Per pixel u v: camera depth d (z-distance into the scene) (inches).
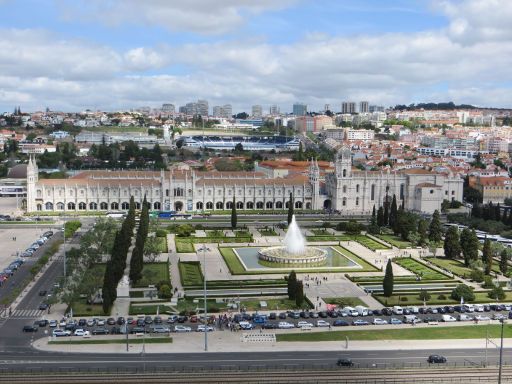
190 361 6742.1
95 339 7440.9
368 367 6624.0
